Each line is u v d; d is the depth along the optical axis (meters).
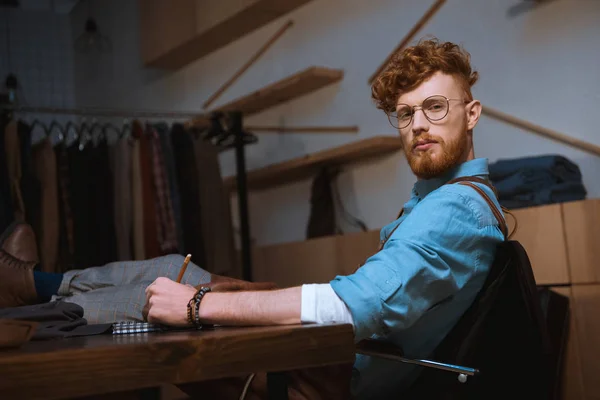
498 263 1.40
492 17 3.34
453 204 1.39
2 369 0.80
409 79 1.54
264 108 4.76
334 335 1.04
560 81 3.03
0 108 3.56
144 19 5.80
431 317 1.42
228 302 1.28
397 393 1.53
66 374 0.83
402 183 3.80
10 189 3.56
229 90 5.25
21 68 7.14
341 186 4.21
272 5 4.49
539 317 1.33
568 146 2.97
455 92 1.54
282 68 4.71
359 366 1.50
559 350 2.30
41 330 1.28
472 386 1.37
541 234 2.47
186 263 1.39
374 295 1.28
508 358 1.36
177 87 5.90
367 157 4.03
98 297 1.59
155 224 3.80
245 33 5.04
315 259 3.67
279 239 4.79
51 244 3.68
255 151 4.97
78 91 7.34
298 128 4.24
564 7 3.02
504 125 3.26
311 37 4.46
